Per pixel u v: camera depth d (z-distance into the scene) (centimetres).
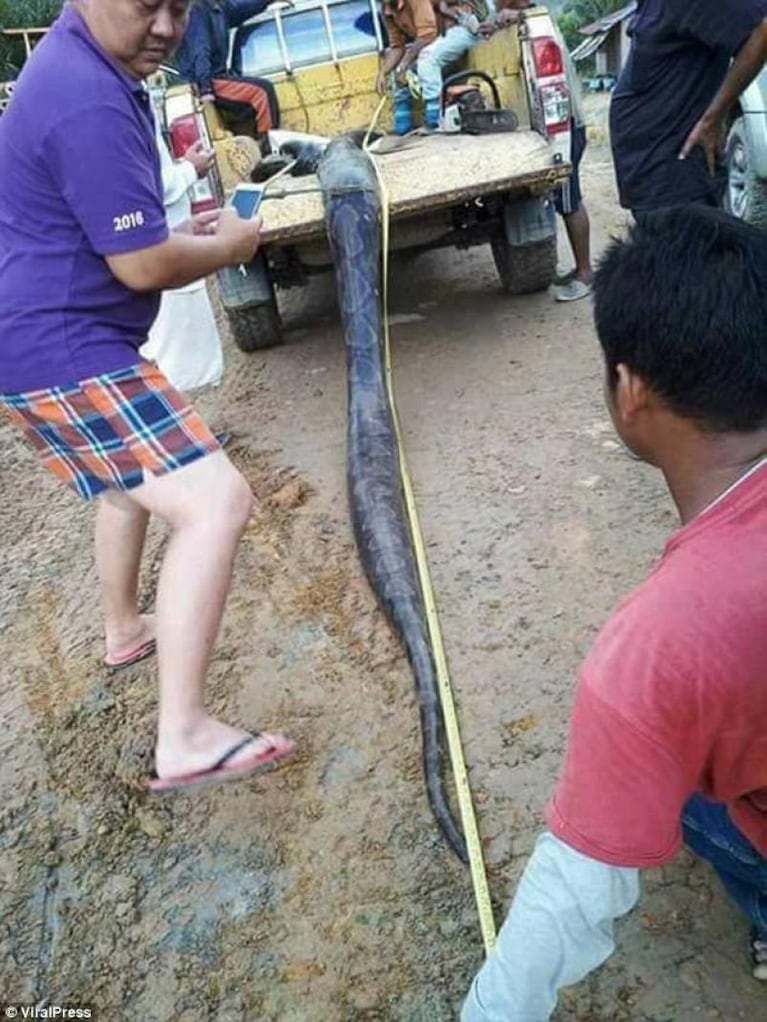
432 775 242
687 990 194
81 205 204
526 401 437
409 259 583
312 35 612
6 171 211
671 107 391
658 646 116
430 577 329
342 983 208
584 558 326
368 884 229
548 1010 147
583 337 494
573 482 369
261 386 507
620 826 123
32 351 217
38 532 412
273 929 222
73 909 235
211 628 231
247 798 257
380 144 548
